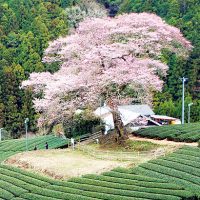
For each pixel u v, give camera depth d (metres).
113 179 60.72
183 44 80.12
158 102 122.50
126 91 75.94
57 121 82.56
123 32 75.19
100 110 86.25
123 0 165.25
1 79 127.94
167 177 59.56
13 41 142.00
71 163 69.62
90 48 75.50
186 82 125.50
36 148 85.62
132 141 76.38
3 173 69.50
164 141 76.38
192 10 139.38
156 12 144.62
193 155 65.56
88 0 159.75
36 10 151.62
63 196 58.56
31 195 60.59
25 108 124.25
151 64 75.31
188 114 111.88
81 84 73.94
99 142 79.56
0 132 112.44
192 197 54.50
